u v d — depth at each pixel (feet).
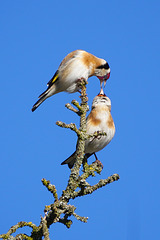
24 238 18.34
